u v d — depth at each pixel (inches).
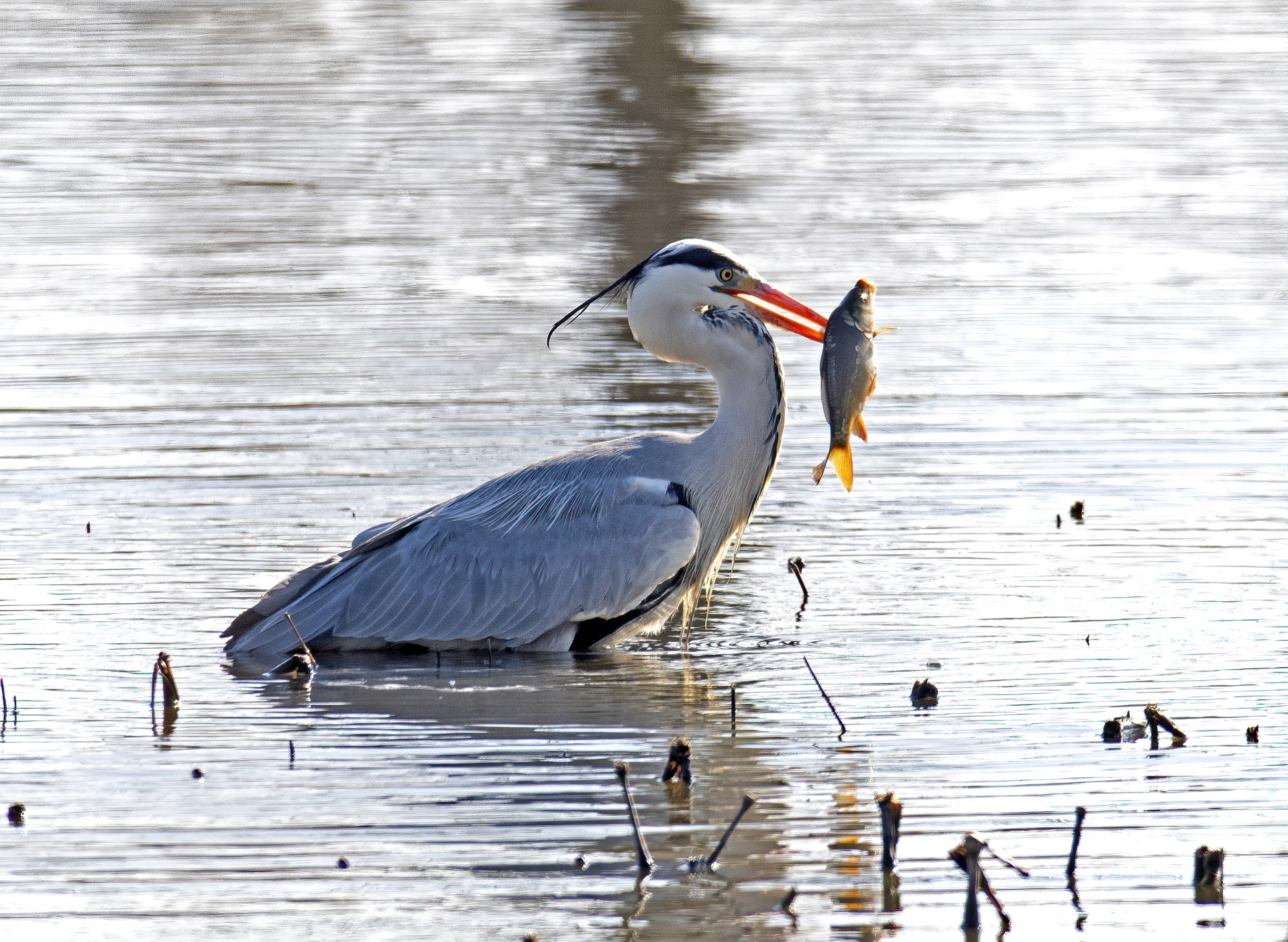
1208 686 441.4
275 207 1118.4
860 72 1521.9
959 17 1776.6
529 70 1539.1
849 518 594.2
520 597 488.1
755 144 1286.9
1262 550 552.1
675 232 1042.1
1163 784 380.2
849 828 358.9
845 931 315.0
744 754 401.7
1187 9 1804.9
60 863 341.1
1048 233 1040.8
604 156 1251.8
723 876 336.8
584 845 352.2
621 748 408.5
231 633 485.7
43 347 812.6
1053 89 1454.2
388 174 1206.3
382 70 1537.9
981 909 322.3
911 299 896.9
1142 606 503.5
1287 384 751.7
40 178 1183.6
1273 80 1475.1
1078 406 721.0
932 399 733.3
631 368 780.6
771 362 508.1
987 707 428.8
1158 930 314.2
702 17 1788.9
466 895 328.5
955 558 551.5
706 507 506.9
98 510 594.2
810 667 452.4
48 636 486.6
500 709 439.5
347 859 344.5
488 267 976.3
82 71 1513.3
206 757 401.7
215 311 884.0
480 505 506.0
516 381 757.3
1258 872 337.1
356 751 406.6
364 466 639.1
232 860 343.6
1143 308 879.7
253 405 723.4
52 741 411.2
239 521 582.9
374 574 494.6
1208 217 1080.2
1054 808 368.2
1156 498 608.4
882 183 1170.6
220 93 1443.2
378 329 851.4
